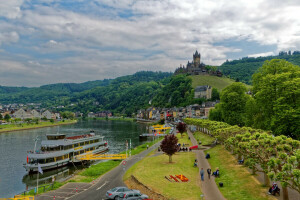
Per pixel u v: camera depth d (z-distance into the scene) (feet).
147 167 175.22
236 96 317.63
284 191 96.63
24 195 126.72
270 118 211.20
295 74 209.87
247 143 131.44
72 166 243.81
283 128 186.50
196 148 255.50
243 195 108.58
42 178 200.54
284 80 203.00
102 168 194.90
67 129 629.10
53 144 240.32
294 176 88.33
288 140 117.91
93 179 158.51
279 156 101.81
